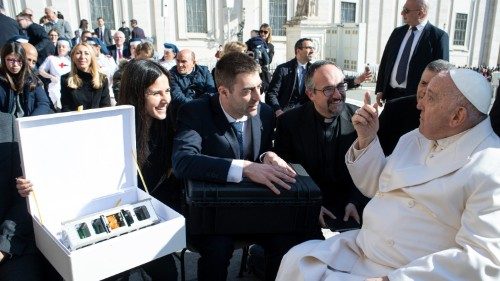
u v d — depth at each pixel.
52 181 1.74
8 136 1.89
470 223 1.35
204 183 1.91
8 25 5.58
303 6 13.83
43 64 6.22
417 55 4.20
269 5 19.05
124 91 2.19
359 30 14.95
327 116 2.38
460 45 23.11
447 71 1.45
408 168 1.59
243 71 2.01
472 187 1.38
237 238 2.10
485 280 1.26
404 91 4.35
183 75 4.81
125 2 16.92
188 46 18.12
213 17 18.27
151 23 17.39
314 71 2.33
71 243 1.53
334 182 2.48
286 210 1.86
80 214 1.83
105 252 1.47
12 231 1.80
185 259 2.86
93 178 1.85
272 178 1.87
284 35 19.53
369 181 1.87
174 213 1.72
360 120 1.79
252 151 2.29
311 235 2.03
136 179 1.98
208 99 2.29
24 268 1.78
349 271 1.69
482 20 23.17
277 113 4.48
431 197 1.48
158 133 2.27
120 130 1.88
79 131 1.76
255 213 1.85
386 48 4.60
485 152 1.39
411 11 4.16
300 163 2.48
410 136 1.77
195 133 2.13
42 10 15.81
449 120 1.43
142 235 1.55
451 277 1.31
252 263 2.64
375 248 1.65
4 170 1.87
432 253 1.41
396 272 1.38
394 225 1.58
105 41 13.55
